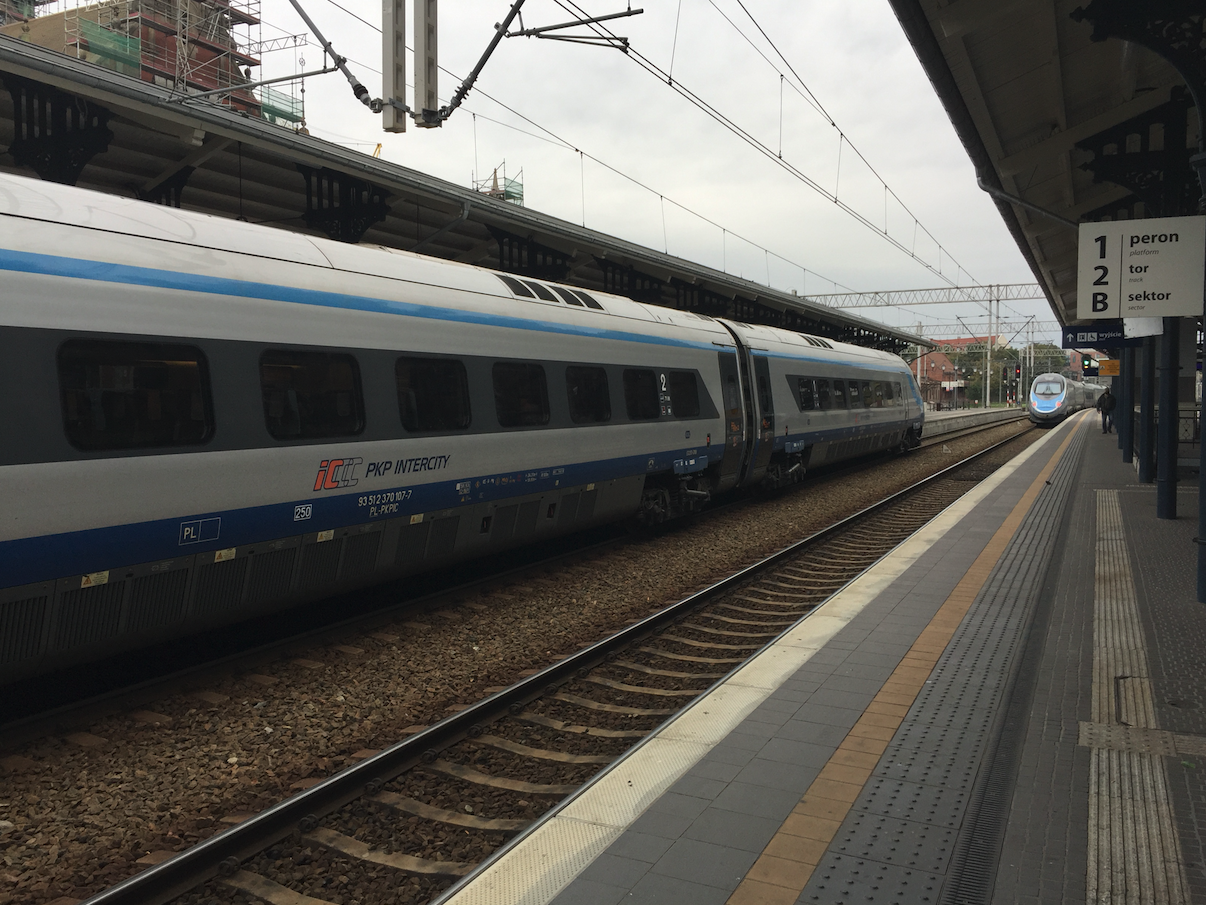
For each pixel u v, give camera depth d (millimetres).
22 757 5230
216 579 6688
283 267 7410
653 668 7324
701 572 11070
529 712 6199
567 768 5359
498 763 5414
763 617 8836
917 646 6746
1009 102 10922
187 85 11617
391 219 17250
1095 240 8273
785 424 17156
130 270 6164
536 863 3684
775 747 4859
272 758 5434
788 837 3854
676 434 12953
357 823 4605
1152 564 9617
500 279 10359
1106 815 3971
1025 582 8867
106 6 39906
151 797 4863
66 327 5676
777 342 17547
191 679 6512
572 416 10688
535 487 10070
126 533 5957
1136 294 8195
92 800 4781
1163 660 6262
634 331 12344
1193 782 4293
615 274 23484
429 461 8461
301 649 7348
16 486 5332
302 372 7273
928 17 8266
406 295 8539
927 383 106312
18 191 5949
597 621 8727
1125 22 7309
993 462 26453
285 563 7227
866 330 40406
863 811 4086
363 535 7898
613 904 3355
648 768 4625
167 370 6262
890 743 4887
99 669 7027
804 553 11875
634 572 10867
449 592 9203
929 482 19656
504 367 9625
